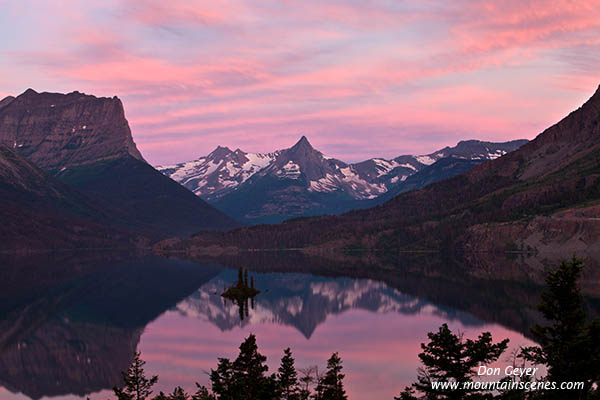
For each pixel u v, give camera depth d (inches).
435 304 7209.6
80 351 5428.2
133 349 5285.4
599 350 1776.6
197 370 4394.7
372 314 6692.9
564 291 1829.5
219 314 7165.4
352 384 3747.5
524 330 5255.9
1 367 4975.4
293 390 2655.0
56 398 4146.2
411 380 3836.1
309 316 6776.6
